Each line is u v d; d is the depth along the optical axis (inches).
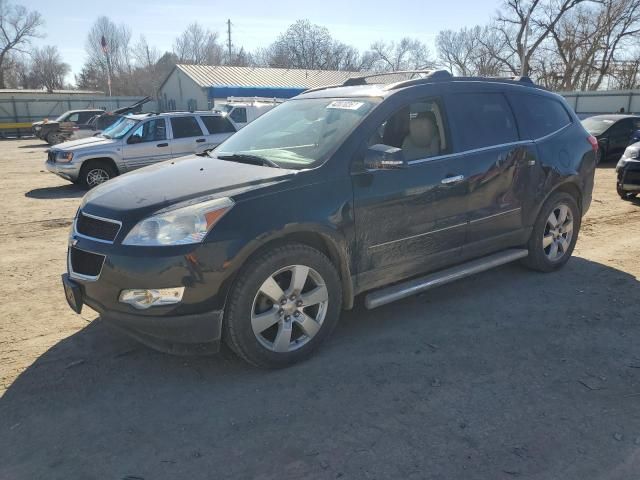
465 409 118.3
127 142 454.0
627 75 1621.6
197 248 117.4
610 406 119.3
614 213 323.0
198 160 161.9
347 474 98.3
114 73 2674.7
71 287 129.4
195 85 1467.8
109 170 452.8
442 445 106.2
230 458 103.0
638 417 115.2
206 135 486.9
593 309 173.2
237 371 135.0
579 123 213.8
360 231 142.3
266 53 2448.3
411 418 115.2
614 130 627.8
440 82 168.9
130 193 132.8
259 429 111.7
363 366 137.4
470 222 169.0
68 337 154.3
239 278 124.0
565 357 141.9
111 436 109.7
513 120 184.2
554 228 203.6
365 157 139.4
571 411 117.3
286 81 1531.7
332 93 174.7
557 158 194.2
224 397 123.6
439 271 171.2
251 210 123.8
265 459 102.7
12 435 110.0
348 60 2377.0
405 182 149.4
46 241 268.1
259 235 123.0
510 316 168.1
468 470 99.0
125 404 121.0
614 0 1545.3
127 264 118.2
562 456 102.7
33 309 175.3
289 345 135.6
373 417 115.7
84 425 113.3
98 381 130.4
